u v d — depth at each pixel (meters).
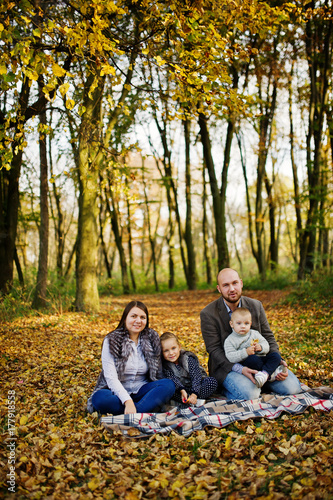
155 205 29.77
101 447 3.03
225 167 14.79
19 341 6.79
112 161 7.80
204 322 4.08
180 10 4.84
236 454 2.81
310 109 12.45
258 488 2.41
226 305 4.07
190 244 20.78
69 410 3.74
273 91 14.60
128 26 7.80
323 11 8.93
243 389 3.72
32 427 3.33
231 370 3.87
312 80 12.29
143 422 3.32
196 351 6.34
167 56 5.82
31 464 2.70
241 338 3.87
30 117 6.82
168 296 18.20
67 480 2.56
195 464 2.71
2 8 4.18
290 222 24.31
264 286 15.08
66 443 3.06
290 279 14.98
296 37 12.86
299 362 5.14
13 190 9.93
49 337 7.25
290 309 9.80
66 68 6.92
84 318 9.38
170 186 20.62
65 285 12.82
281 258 30.95
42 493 2.43
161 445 3.01
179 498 2.36
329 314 8.31
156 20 5.41
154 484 2.48
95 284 10.55
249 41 12.46
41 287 9.60
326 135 13.23
